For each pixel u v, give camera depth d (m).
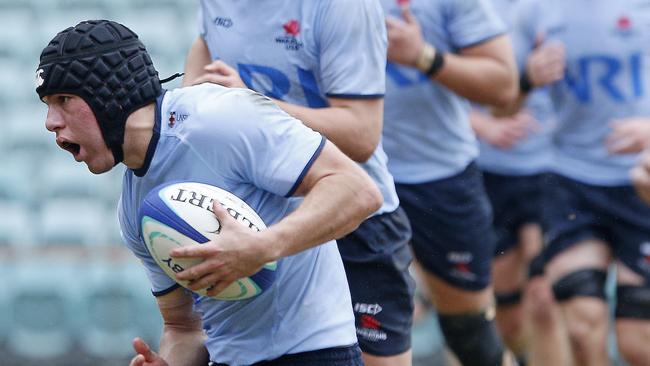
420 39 20.00
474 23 20.83
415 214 21.98
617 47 23.88
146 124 11.98
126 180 12.70
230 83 15.26
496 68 20.73
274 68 15.84
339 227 11.81
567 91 24.31
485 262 22.38
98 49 11.66
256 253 11.36
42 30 38.78
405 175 21.78
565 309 23.83
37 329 32.09
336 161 11.92
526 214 27.72
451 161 21.88
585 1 24.00
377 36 15.55
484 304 22.48
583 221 24.00
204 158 12.00
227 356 13.28
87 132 11.80
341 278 13.18
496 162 27.84
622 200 23.61
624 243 23.56
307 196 11.80
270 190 12.12
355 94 15.39
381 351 17.31
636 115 23.95
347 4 15.33
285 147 11.89
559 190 24.36
